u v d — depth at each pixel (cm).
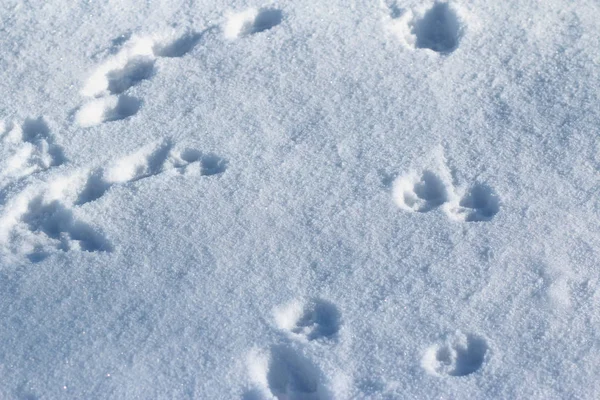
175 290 149
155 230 154
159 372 144
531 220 152
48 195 158
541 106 162
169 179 158
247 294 149
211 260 151
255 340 146
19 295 149
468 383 142
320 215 154
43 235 156
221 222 154
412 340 145
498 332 145
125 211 156
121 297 149
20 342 146
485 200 156
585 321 145
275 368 145
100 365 144
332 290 149
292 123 163
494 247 151
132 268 151
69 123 164
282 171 158
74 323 147
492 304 147
